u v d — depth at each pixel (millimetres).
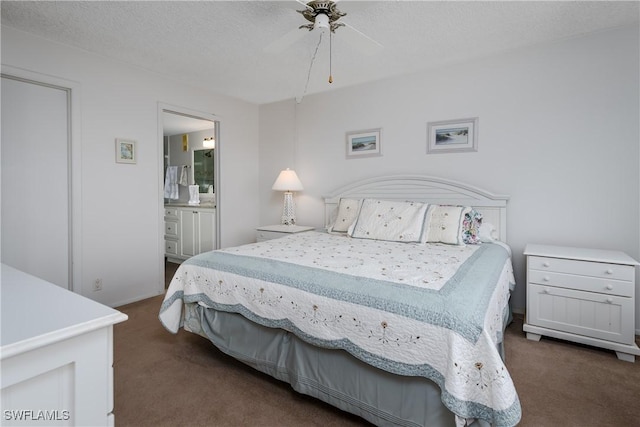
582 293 2123
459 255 2123
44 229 2574
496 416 1068
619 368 1925
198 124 4992
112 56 2863
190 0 2041
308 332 1515
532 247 2500
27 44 2428
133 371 1914
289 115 4152
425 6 2068
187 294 2027
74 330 674
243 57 2887
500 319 1672
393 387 1329
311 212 4008
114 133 2949
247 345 1840
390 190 3348
